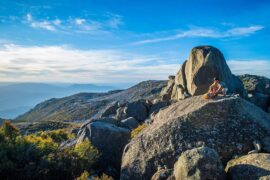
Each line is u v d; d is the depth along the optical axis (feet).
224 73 140.87
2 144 59.00
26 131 269.44
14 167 52.60
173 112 61.16
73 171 54.54
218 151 48.16
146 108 155.53
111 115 180.24
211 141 49.26
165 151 50.24
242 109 53.26
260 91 161.07
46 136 103.04
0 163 52.54
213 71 138.82
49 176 52.03
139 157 52.21
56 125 305.32
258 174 36.27
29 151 58.29
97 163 62.18
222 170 38.52
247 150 48.11
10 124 66.85
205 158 38.37
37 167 52.95
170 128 52.70
